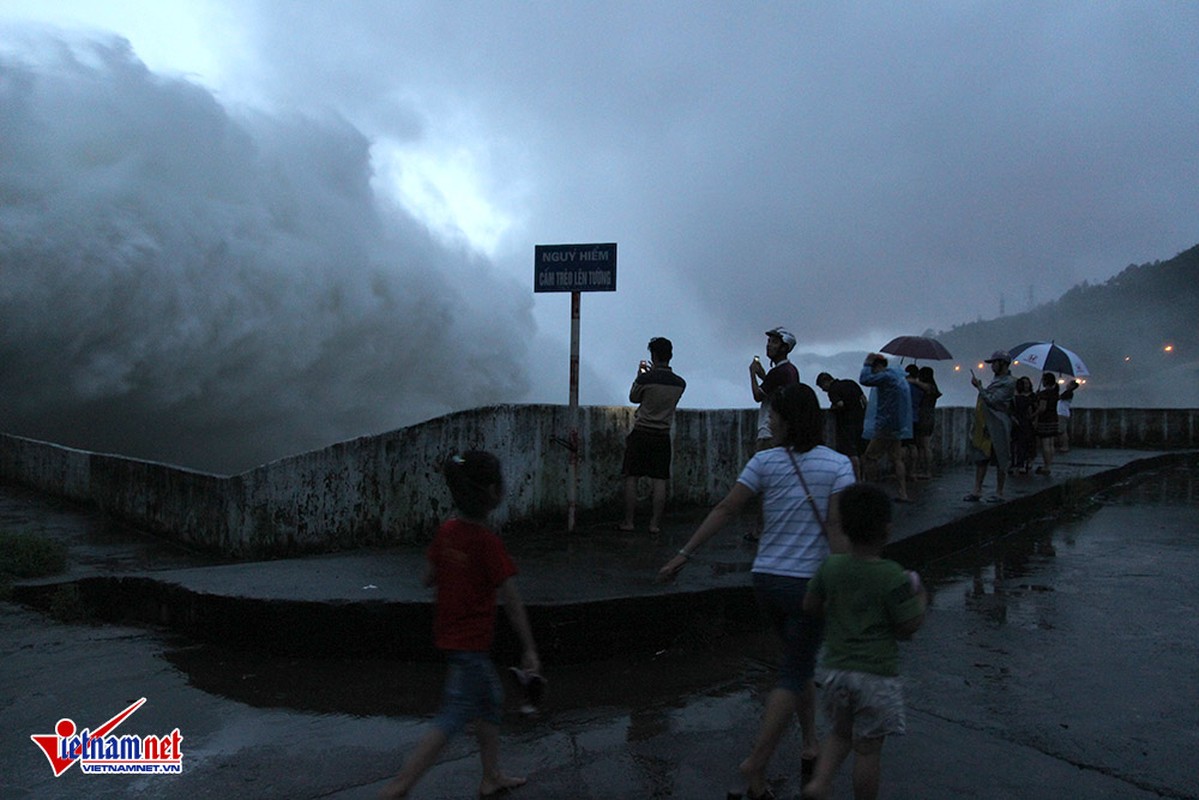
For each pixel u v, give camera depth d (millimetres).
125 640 5578
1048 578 7578
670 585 5754
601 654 5312
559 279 7797
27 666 5082
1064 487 11781
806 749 3803
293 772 3777
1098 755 3982
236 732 4199
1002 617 6336
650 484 8961
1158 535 9711
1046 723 4355
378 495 7148
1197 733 4242
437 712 4461
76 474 9984
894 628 3129
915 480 12117
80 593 6152
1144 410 20672
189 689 4762
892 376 9750
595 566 6383
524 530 7840
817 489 3668
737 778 3754
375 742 4090
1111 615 6379
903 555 7805
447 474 3541
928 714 4473
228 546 7051
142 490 8469
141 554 7441
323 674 5004
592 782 3705
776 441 3857
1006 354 10031
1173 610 6520
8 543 6789
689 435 9273
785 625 3719
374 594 5391
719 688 4859
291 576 5902
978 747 4062
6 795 3582
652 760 3928
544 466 8000
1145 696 4742
